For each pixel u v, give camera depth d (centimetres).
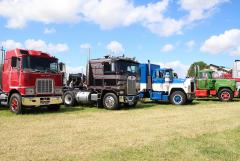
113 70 1753
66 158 657
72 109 1719
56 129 1005
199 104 2072
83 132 952
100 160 645
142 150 725
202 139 852
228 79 2366
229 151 725
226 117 1329
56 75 1565
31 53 1487
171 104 2089
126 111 1616
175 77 2138
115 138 861
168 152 710
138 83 1859
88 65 1841
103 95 1788
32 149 730
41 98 1491
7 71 1523
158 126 1076
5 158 657
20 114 1449
